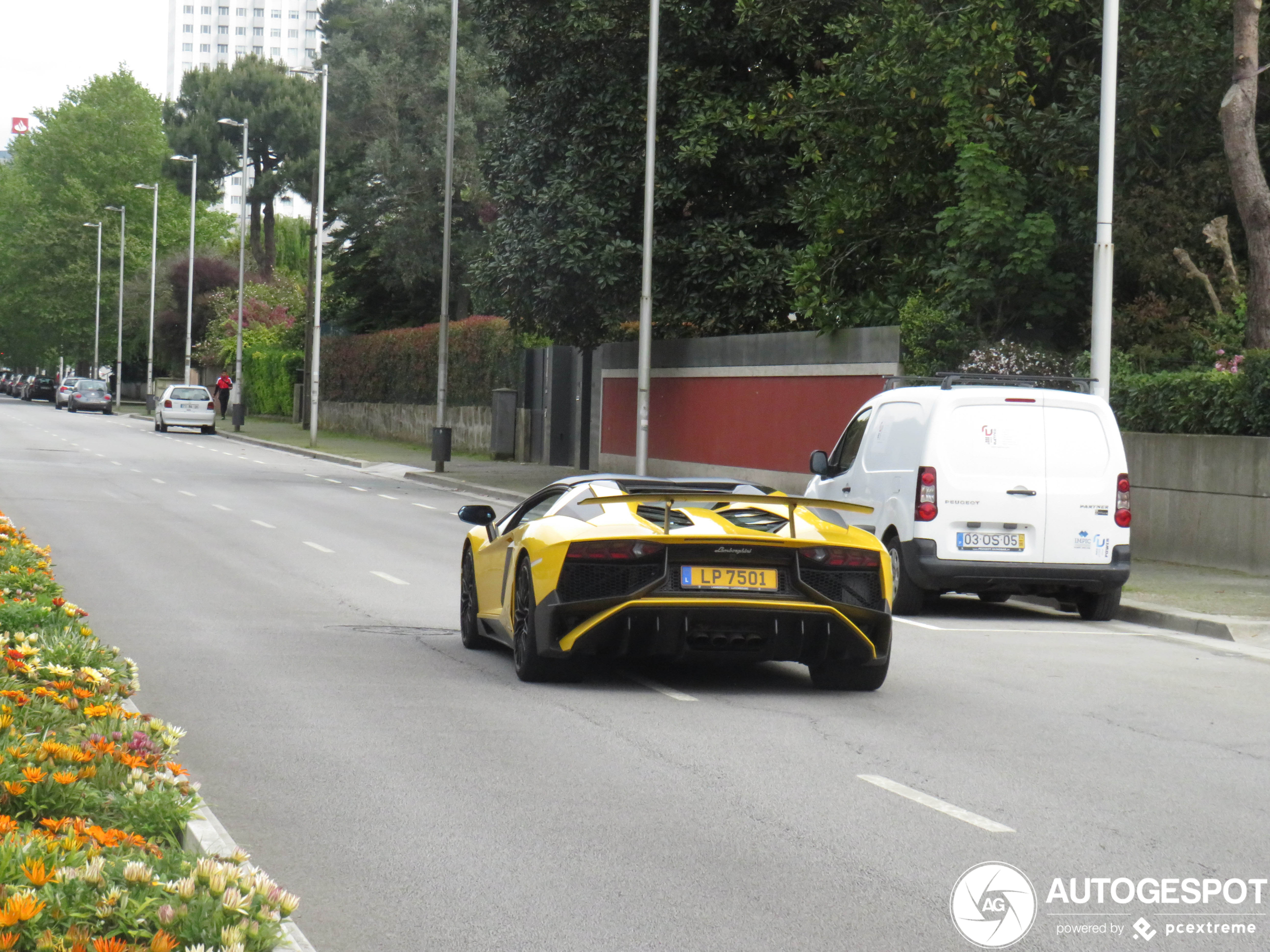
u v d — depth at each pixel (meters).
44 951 3.71
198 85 101.12
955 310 25.78
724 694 10.37
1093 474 15.33
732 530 10.23
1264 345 21.19
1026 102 25.17
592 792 7.39
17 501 25.88
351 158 68.31
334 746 8.33
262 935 4.04
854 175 28.16
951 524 15.16
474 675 10.84
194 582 15.98
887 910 5.64
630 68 34.12
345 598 15.16
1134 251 24.00
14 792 5.25
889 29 26.70
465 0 64.88
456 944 5.16
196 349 90.38
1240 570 19.28
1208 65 23.67
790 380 30.42
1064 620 15.81
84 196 104.81
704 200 35.22
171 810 5.45
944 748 8.73
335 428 67.44
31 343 111.06
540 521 10.71
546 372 44.31
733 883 5.92
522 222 35.22
